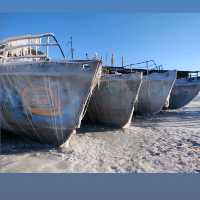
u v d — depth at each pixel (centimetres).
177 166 384
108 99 686
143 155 443
